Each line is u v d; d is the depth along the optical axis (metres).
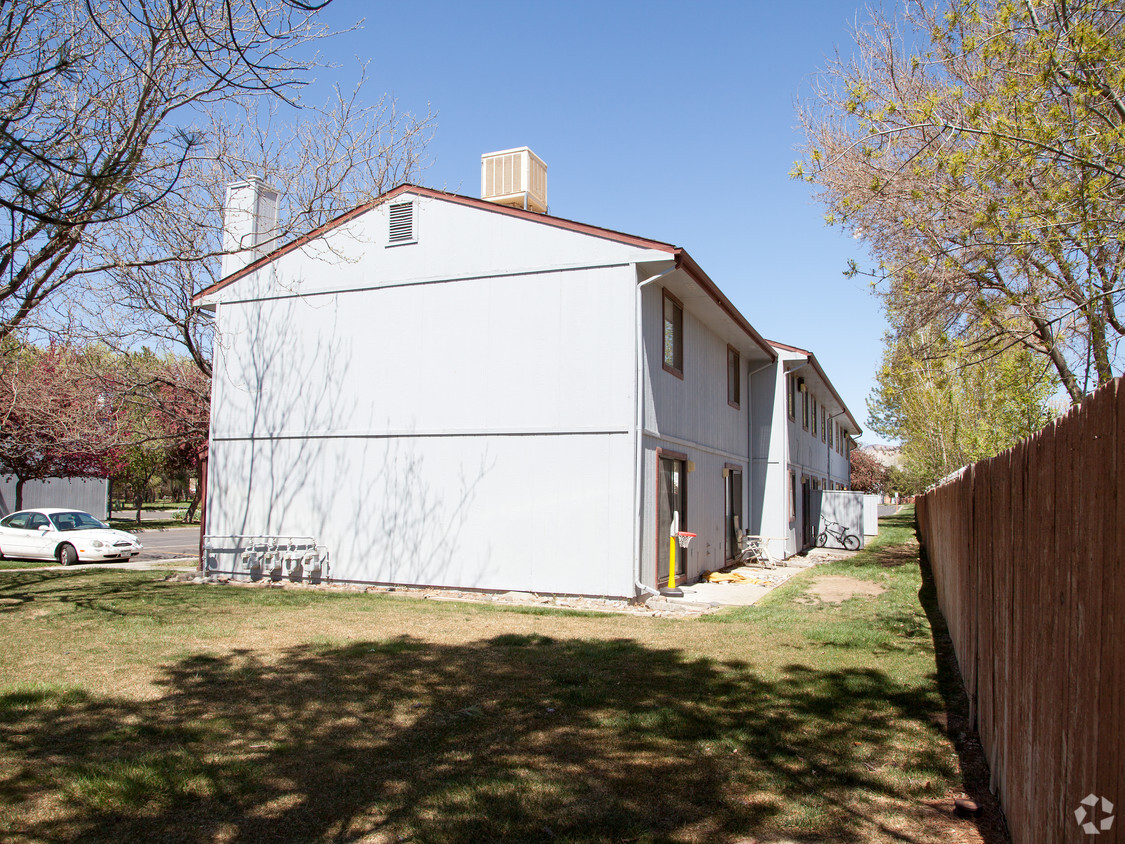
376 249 13.72
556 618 10.29
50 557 18.38
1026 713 3.59
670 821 4.08
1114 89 6.79
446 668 7.28
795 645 8.51
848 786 4.57
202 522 14.94
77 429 19.22
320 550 13.71
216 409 15.00
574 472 11.93
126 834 3.90
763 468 19.81
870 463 58.50
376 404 13.49
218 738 5.28
